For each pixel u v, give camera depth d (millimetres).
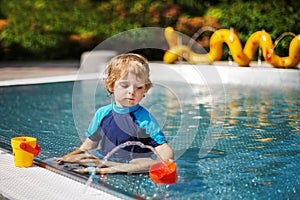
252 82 9391
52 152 4039
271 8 14492
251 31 14031
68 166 3383
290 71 8992
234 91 8125
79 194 2824
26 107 6945
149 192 2920
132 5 16484
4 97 7984
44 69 12961
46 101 7512
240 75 9547
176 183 3096
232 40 9812
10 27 16094
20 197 2791
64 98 7785
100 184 2949
